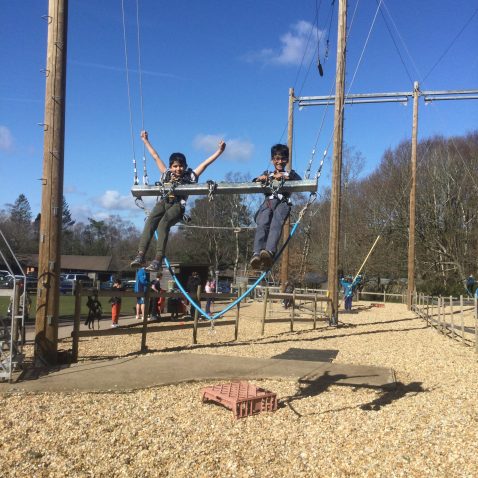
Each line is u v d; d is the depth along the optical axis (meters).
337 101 17.81
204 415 6.36
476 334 12.13
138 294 10.55
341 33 17.59
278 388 7.83
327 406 6.94
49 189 9.24
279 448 5.32
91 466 4.75
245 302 28.62
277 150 5.59
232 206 61.88
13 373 8.13
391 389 7.99
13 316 7.71
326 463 4.96
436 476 4.70
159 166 6.27
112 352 10.69
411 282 27.09
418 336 15.09
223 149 6.30
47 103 9.33
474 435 5.78
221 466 4.85
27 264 73.50
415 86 26.11
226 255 63.31
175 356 9.80
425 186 49.44
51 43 9.36
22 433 5.45
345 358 10.63
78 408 6.37
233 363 9.21
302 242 55.53
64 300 33.38
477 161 48.47
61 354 9.24
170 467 4.79
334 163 17.84
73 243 102.12
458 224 47.69
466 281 39.47
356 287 37.41
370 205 51.44
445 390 8.05
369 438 5.67
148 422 5.97
